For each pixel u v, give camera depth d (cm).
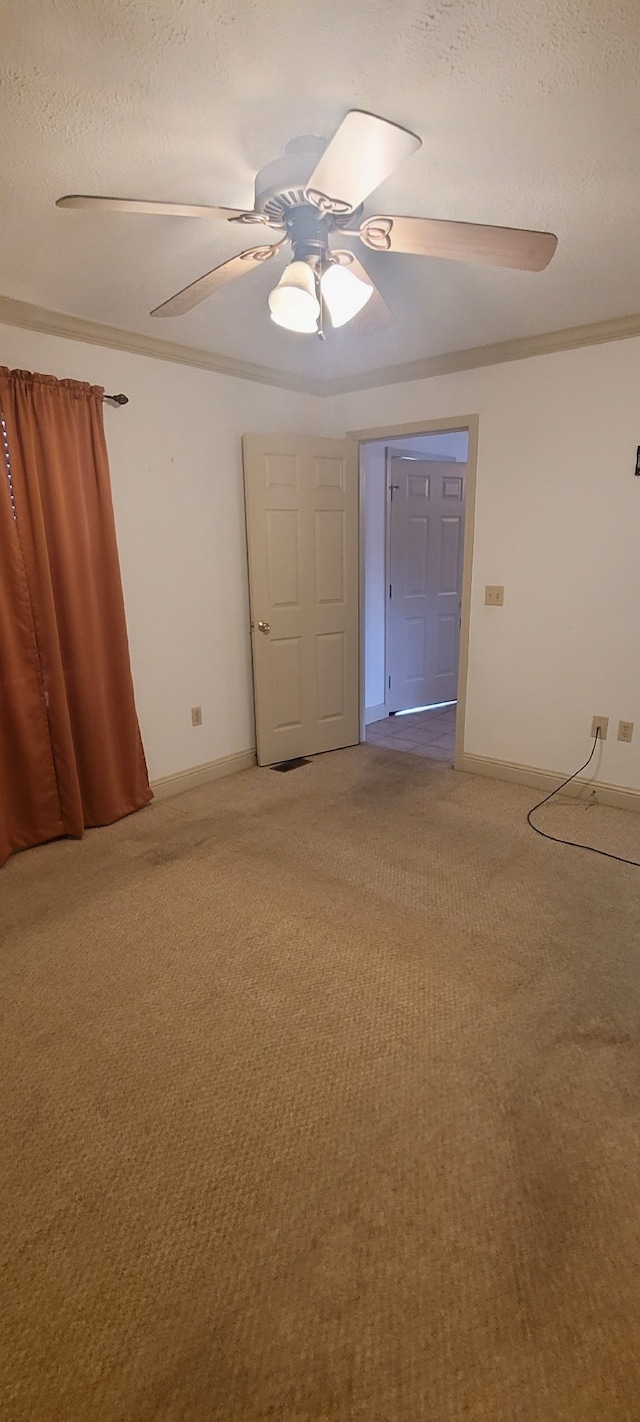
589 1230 133
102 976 212
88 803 319
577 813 331
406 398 374
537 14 120
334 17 120
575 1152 150
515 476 340
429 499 501
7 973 213
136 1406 107
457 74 136
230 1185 144
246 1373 111
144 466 323
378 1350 114
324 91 140
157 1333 117
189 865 282
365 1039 184
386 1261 128
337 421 411
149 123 149
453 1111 161
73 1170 148
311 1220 136
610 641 326
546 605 343
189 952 223
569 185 180
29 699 288
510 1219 135
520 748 368
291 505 382
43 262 222
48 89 137
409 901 252
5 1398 108
